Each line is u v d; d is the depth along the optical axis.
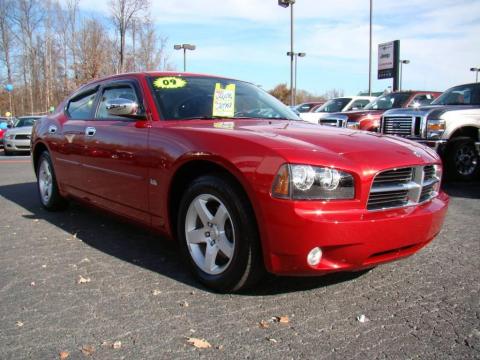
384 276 3.70
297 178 2.87
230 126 3.73
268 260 3.00
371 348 2.64
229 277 3.22
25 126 18.33
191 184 3.47
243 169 3.03
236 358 2.54
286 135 3.35
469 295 3.36
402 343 2.70
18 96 47.88
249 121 4.11
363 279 3.64
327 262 2.96
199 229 3.46
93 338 2.74
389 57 25.03
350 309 3.12
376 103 12.82
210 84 4.64
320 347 2.65
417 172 3.30
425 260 4.07
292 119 4.57
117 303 3.20
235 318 2.98
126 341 2.71
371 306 3.17
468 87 9.17
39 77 46.94
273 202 2.90
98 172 4.56
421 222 3.19
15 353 2.59
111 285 3.51
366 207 3.01
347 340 2.73
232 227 3.17
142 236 4.82
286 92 53.09
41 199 6.12
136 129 4.06
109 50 29.61
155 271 3.80
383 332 2.82
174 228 3.78
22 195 7.33
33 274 3.74
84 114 5.21
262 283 3.52
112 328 2.86
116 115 4.12
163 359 2.53
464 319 2.99
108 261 4.05
